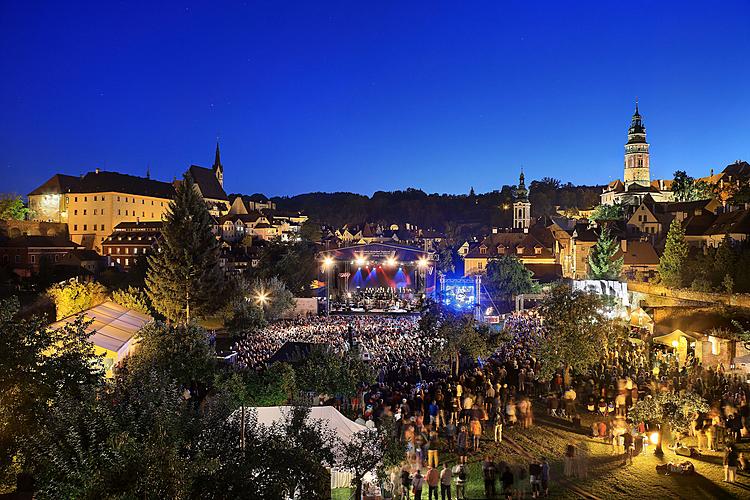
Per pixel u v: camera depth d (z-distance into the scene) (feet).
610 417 87.35
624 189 531.91
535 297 257.55
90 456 41.81
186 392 84.79
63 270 293.23
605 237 276.62
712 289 148.77
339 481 64.59
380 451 58.34
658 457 74.69
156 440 43.01
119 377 69.87
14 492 43.19
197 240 224.74
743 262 156.97
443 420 86.17
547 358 101.65
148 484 39.42
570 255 350.64
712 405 81.10
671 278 190.39
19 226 395.96
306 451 47.29
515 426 89.86
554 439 83.76
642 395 91.81
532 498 63.98
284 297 231.09
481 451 79.25
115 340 110.11
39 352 56.29
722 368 97.35
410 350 139.03
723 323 108.17
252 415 57.36
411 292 265.54
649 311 129.70
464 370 127.85
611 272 268.82
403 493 65.31
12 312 57.98
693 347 114.73
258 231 540.11
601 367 111.24
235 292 224.53
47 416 48.14
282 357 118.11
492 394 91.15
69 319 117.19
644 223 357.61
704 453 74.79
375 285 303.07
